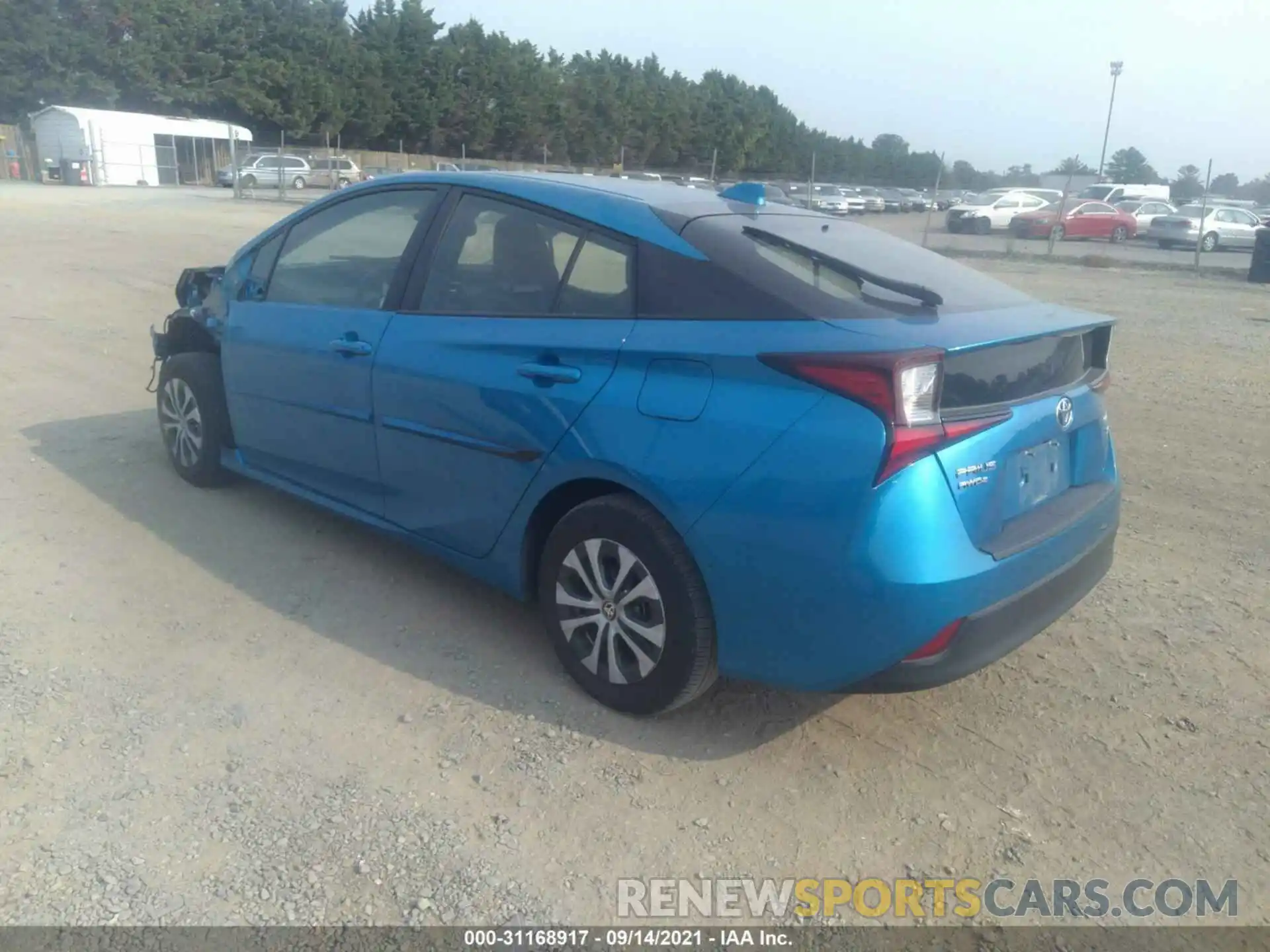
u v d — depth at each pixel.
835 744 3.44
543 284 3.69
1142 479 6.31
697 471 3.09
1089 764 3.38
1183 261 26.39
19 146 46.00
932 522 2.88
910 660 2.95
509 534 3.74
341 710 3.53
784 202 4.39
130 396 7.47
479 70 66.38
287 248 4.82
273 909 2.64
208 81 59.53
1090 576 3.53
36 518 5.06
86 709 3.46
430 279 4.06
